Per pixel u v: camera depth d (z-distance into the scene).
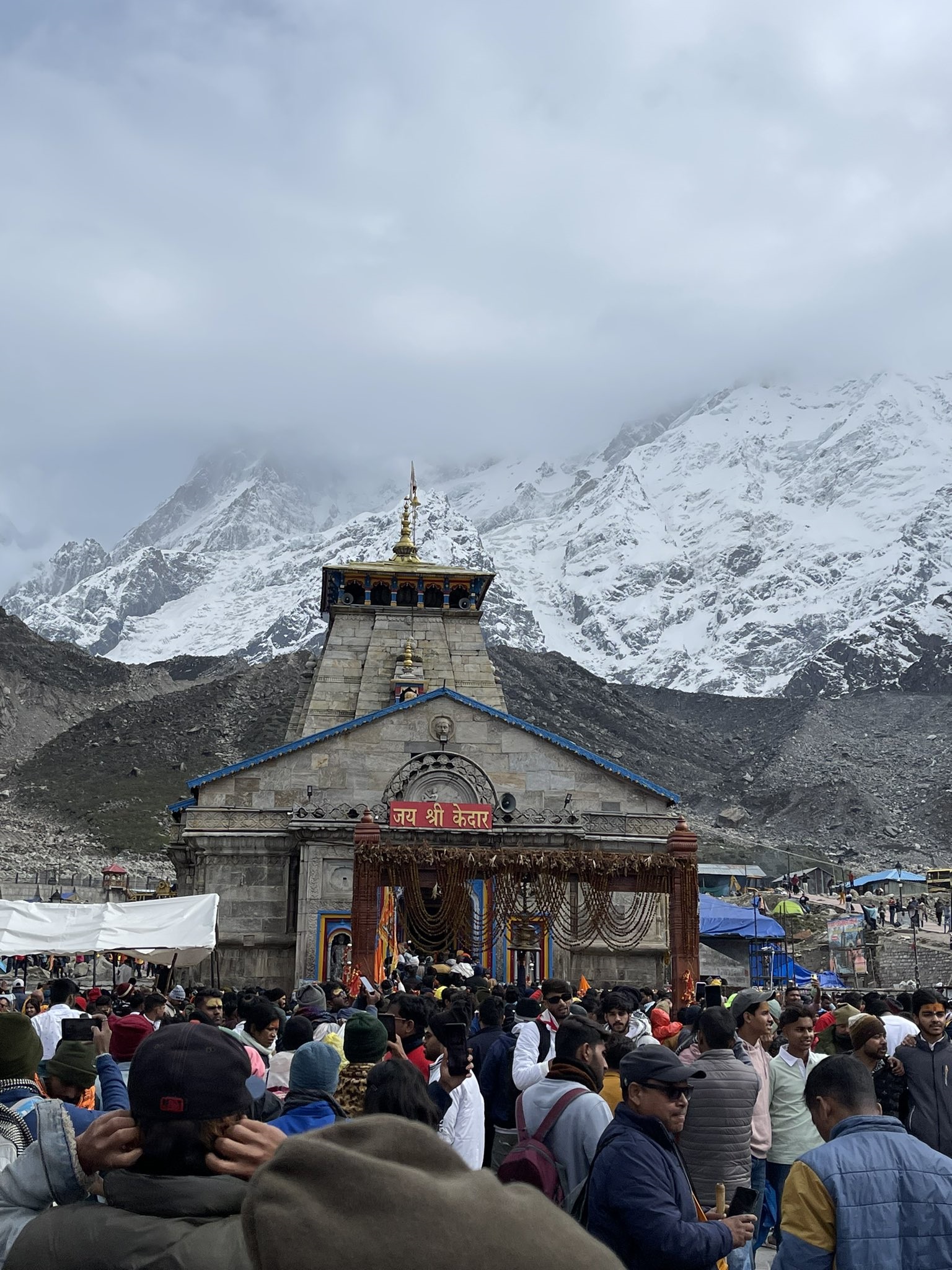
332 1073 12.15
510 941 55.03
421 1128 4.69
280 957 63.19
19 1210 7.80
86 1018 15.34
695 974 45.06
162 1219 6.55
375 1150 4.56
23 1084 11.27
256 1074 15.48
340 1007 26.94
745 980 72.75
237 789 64.25
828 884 171.38
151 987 52.41
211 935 35.28
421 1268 4.05
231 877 63.59
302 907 61.50
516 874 46.53
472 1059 15.48
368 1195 4.22
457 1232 4.12
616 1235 10.77
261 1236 4.22
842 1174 10.16
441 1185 4.29
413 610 77.56
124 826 164.50
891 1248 9.95
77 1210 6.66
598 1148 11.26
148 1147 6.85
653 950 62.38
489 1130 17.20
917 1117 16.02
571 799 64.38
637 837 64.06
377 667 76.25
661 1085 11.24
